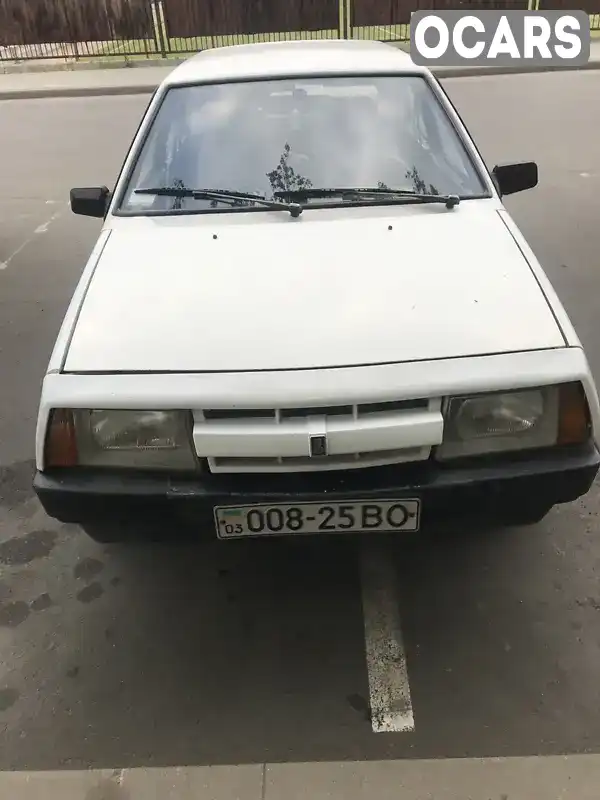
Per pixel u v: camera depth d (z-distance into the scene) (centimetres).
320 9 1374
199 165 254
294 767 178
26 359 371
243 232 229
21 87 1160
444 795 170
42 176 698
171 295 201
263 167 251
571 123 789
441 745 182
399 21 1376
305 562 240
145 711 195
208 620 221
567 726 185
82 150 786
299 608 224
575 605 219
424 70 279
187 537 190
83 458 182
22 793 175
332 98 268
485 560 237
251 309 192
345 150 255
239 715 192
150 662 209
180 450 178
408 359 175
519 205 555
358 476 179
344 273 205
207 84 276
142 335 187
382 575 234
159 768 179
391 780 174
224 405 169
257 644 213
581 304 398
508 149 700
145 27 1379
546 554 238
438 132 263
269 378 171
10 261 498
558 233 500
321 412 171
